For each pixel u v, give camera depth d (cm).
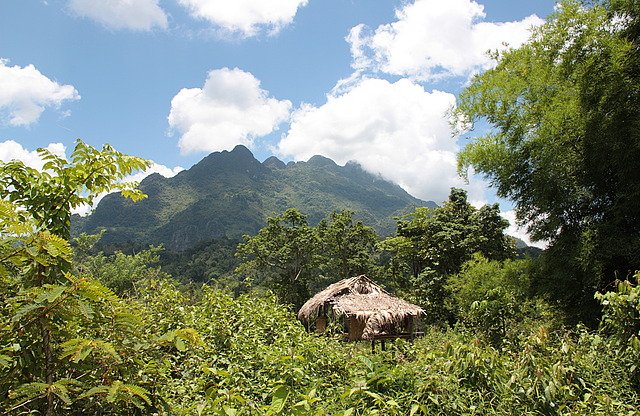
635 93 1035
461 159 1393
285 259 3506
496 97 1291
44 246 232
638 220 1097
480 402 467
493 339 839
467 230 2495
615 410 462
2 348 220
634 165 1034
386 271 3453
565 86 1180
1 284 239
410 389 473
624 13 1094
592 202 1197
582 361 561
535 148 1193
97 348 239
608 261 1081
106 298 252
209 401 356
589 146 1112
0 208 242
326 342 846
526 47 1271
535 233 1292
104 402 250
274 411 344
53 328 234
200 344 292
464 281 1603
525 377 479
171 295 796
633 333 568
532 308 1264
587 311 1133
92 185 363
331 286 1620
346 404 442
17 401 229
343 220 3697
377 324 1252
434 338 1275
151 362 305
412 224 2739
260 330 804
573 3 1140
